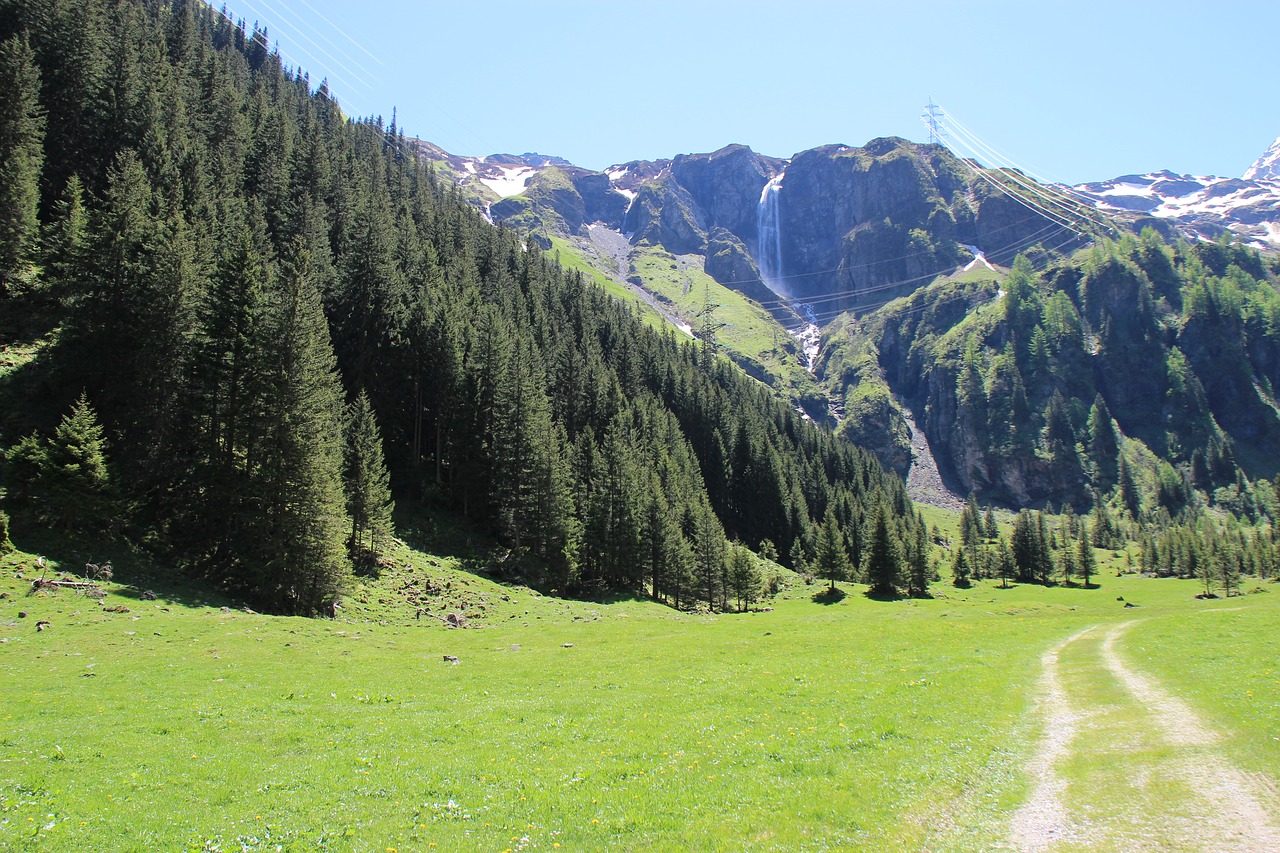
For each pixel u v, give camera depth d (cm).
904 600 11012
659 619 7069
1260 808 1631
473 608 6369
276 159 11406
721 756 2147
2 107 6775
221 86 13150
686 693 3184
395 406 9112
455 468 9400
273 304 5816
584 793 1830
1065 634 5456
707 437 16138
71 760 2016
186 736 2339
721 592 10262
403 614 5812
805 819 1642
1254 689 2777
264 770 2031
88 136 8631
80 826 1562
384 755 2191
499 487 8912
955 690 3127
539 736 2423
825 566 11812
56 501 4609
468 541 8481
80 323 5644
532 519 8450
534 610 6756
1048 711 2752
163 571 4912
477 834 1578
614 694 3183
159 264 5781
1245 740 2128
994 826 1617
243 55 19988
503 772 2006
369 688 3209
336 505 5662
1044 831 1577
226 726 2478
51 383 5541
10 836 1480
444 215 16725
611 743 2328
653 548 9588
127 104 9162
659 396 16088
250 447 5622
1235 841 1470
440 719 2672
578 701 2998
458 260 13675
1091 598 12650
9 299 6500
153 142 8781
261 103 14412
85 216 6862
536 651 4491
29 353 5909
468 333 10388
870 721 2547
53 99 8450
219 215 8631
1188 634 4638
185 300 5806
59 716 2444
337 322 9012
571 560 8481
